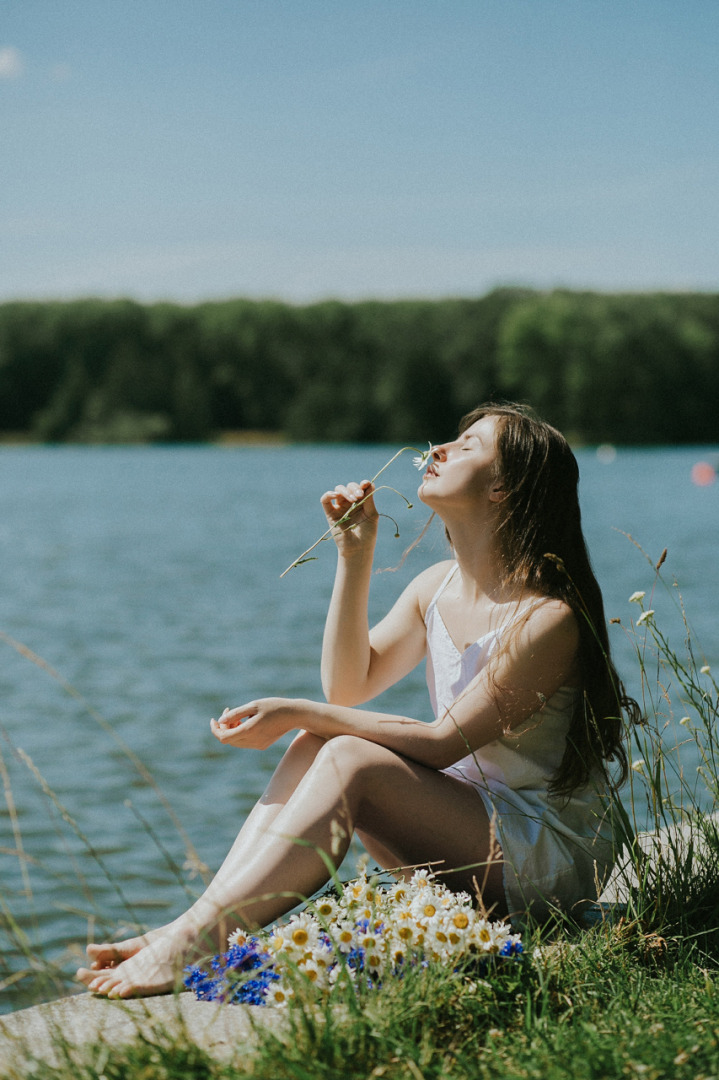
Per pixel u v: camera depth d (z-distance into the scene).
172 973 2.16
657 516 27.02
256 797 5.99
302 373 78.56
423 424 75.88
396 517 24.33
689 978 2.27
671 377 70.19
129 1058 1.82
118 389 80.50
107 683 9.09
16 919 4.24
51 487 40.72
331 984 2.09
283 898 2.23
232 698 8.54
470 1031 1.98
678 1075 1.81
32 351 80.88
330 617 2.87
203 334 80.19
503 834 2.42
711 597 12.86
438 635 2.74
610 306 71.31
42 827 5.50
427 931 2.14
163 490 39.06
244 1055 1.84
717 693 2.72
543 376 71.00
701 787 3.51
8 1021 2.08
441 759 2.42
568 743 2.52
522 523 2.62
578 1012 2.10
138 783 6.27
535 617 2.50
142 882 4.76
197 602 13.90
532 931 2.38
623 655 8.75
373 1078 1.79
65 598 14.28
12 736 7.35
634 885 2.73
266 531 24.25
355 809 2.31
